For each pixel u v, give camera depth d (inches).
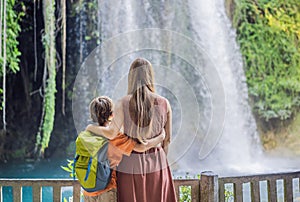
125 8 492.4
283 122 557.3
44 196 308.0
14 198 149.7
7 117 464.8
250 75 546.6
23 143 473.4
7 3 400.2
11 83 459.2
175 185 141.6
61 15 425.1
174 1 501.7
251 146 524.7
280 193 288.5
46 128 456.1
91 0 483.8
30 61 460.8
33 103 472.1
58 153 482.9
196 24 507.2
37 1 434.0
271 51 553.9
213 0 522.3
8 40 404.2
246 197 277.4
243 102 531.2
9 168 453.7
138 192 123.1
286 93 559.5
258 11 543.5
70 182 146.9
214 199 138.6
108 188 124.8
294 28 550.9
